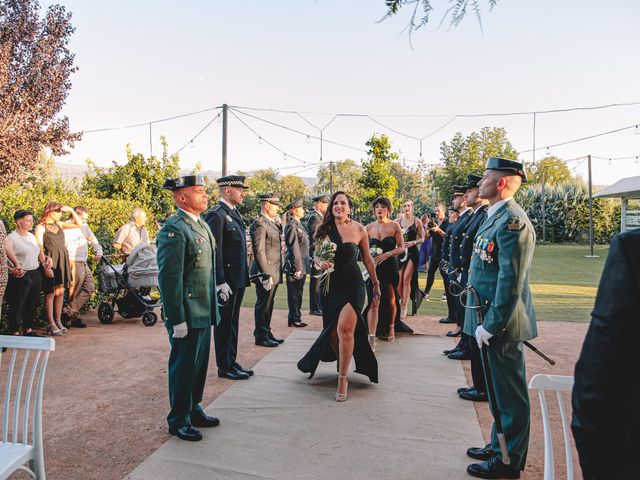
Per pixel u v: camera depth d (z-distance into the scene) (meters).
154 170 18.56
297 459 3.48
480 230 3.57
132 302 8.36
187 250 3.85
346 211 4.99
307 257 8.29
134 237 9.15
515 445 3.20
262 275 6.55
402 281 8.55
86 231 8.30
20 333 7.13
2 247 5.64
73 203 10.36
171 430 3.89
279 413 4.33
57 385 5.15
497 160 3.44
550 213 32.19
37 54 15.92
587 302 10.21
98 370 5.66
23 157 15.93
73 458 3.54
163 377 5.41
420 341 6.94
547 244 31.86
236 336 5.46
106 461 3.49
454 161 34.66
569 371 5.56
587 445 1.27
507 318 3.13
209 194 23.59
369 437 3.85
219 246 5.12
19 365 5.84
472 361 4.55
